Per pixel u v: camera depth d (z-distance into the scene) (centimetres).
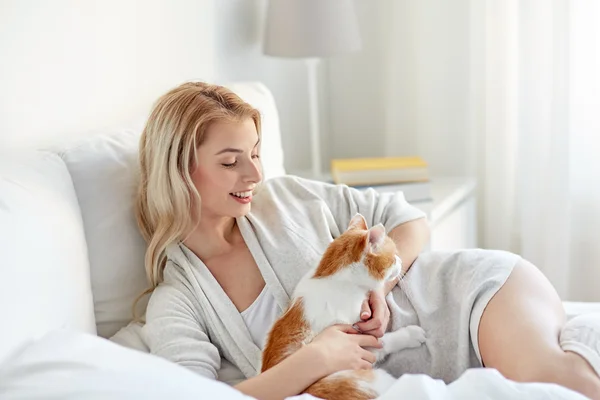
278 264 147
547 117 249
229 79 243
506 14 257
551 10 242
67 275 126
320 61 286
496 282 140
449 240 243
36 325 113
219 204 146
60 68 170
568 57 238
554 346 126
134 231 153
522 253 262
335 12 242
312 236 153
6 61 155
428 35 262
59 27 170
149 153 148
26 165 137
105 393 91
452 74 262
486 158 268
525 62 247
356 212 163
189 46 221
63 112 171
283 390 120
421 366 141
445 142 268
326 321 132
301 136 287
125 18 193
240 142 144
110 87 188
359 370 123
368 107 292
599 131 247
